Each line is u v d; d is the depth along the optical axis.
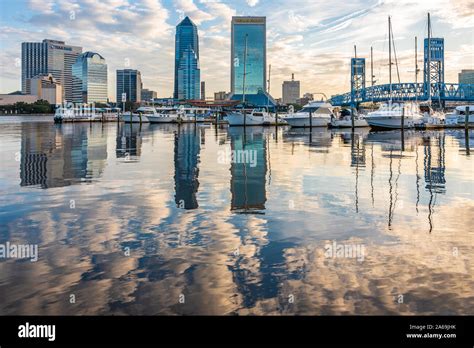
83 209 14.35
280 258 9.46
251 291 7.77
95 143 48.38
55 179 21.27
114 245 10.40
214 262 9.21
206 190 18.11
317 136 61.69
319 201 15.70
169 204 15.23
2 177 21.81
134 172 23.94
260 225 12.27
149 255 9.67
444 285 8.01
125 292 7.74
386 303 7.33
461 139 52.84
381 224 12.35
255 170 24.58
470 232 11.48
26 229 11.84
